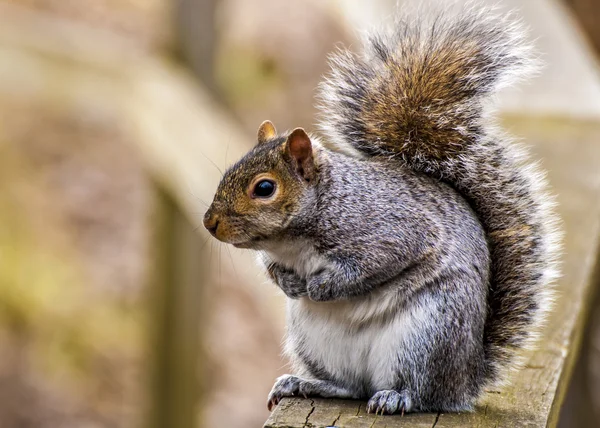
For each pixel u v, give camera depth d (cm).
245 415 1567
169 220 1405
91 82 1438
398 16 709
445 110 658
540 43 1157
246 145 1273
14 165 1948
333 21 1997
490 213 652
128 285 1791
